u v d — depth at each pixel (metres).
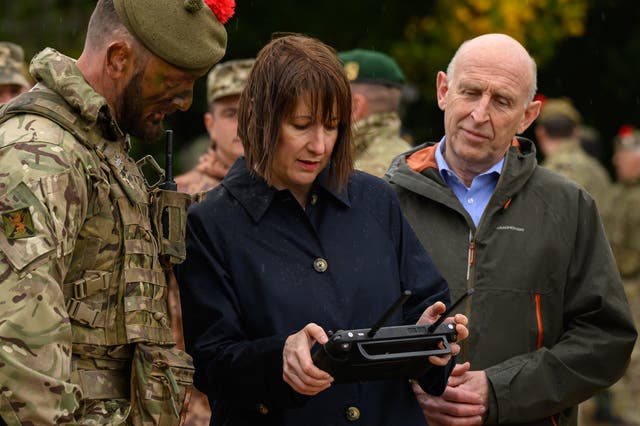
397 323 4.93
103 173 4.39
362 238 5.00
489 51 5.89
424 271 5.13
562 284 5.86
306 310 4.81
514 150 6.07
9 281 4.04
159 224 4.67
